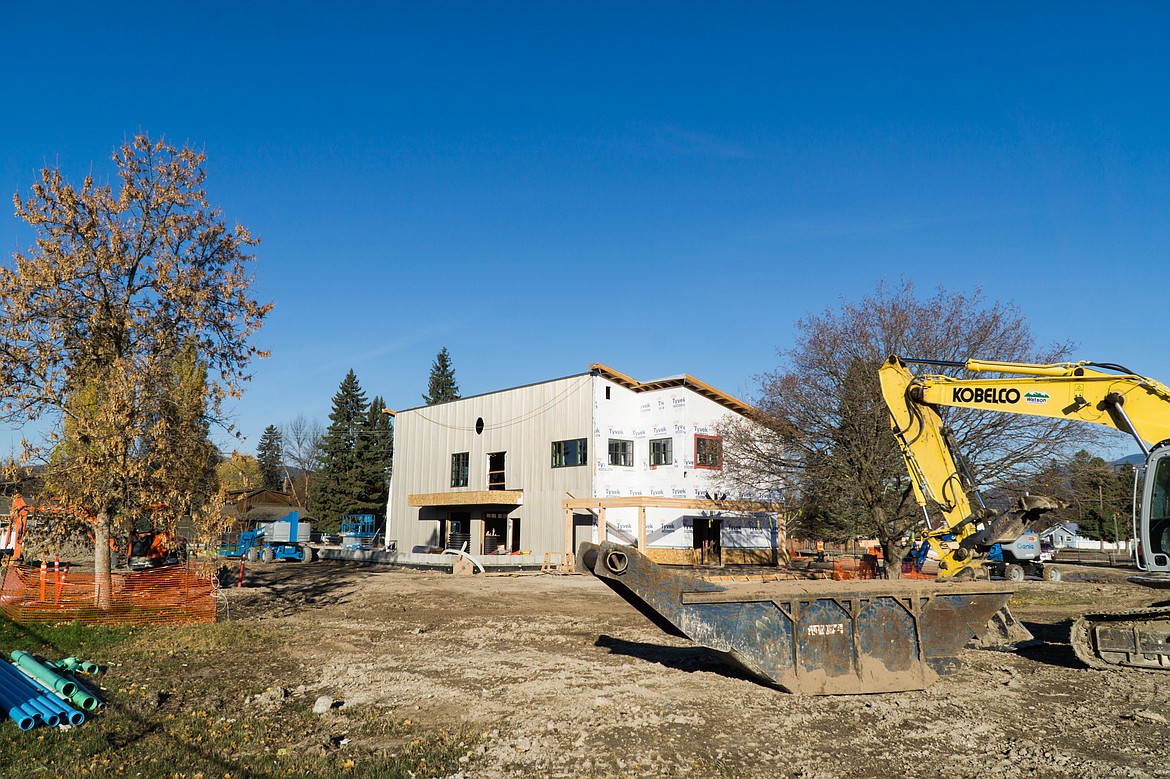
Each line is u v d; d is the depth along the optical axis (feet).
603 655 42.52
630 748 25.30
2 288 52.95
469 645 46.09
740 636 32.19
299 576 99.35
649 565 31.68
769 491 100.17
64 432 54.44
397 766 23.18
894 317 87.30
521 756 24.47
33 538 53.78
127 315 56.90
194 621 52.65
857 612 33.22
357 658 41.45
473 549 140.97
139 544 69.67
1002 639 47.73
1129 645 38.17
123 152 57.67
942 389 39.45
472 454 145.48
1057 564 156.97
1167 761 24.20
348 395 238.89
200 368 59.98
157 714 29.22
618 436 128.77
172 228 58.44
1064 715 29.68
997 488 80.94
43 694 29.27
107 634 46.68
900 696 32.42
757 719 28.78
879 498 85.25
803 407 91.97
